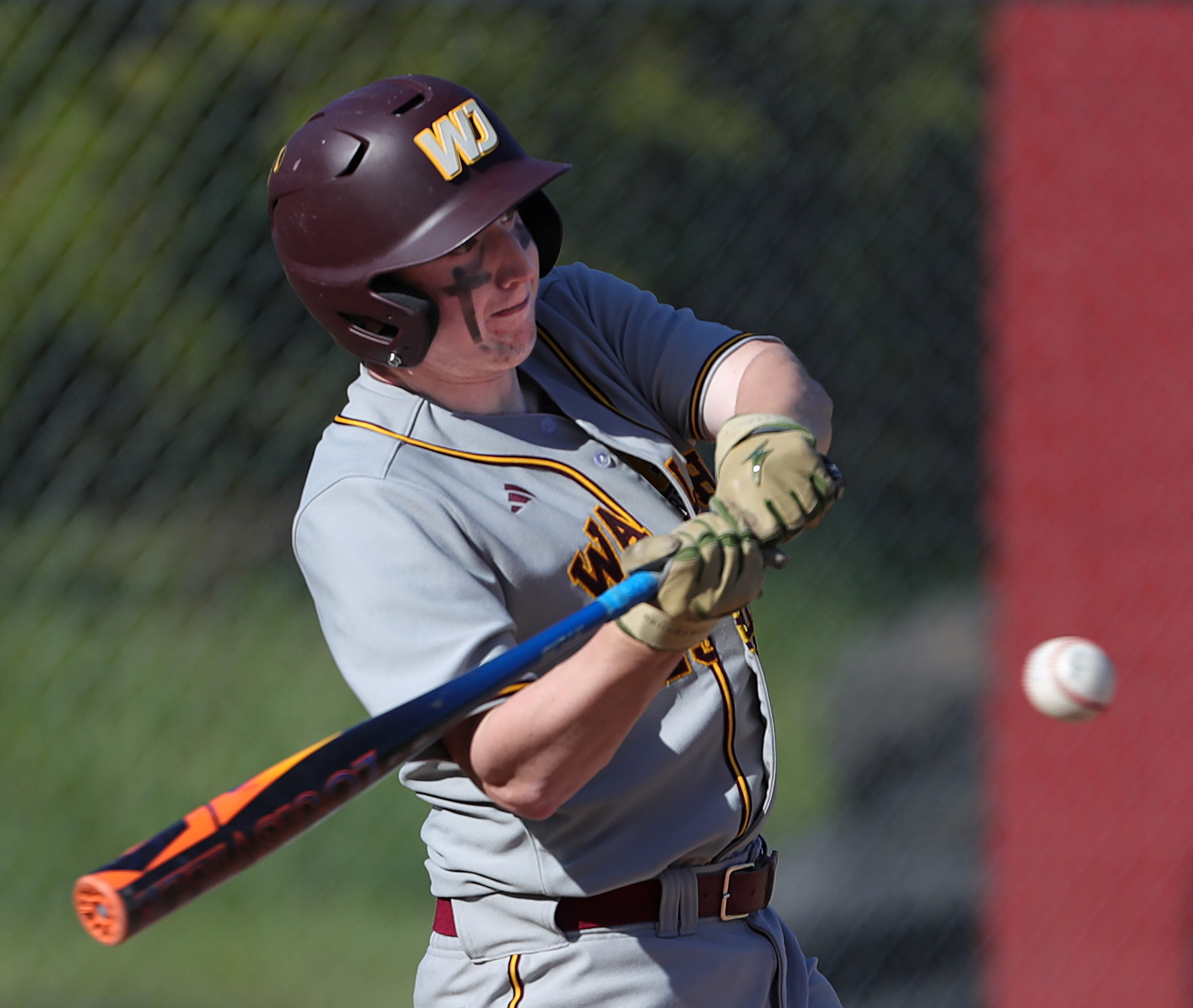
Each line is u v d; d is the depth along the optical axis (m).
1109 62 17.25
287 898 14.28
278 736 16.53
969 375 18.05
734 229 19.22
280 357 17.62
